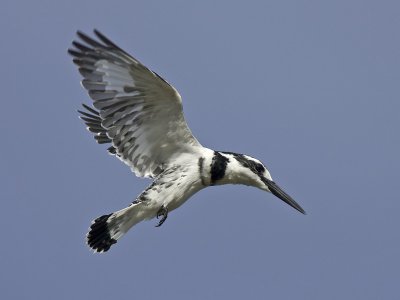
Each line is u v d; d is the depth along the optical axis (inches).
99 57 538.0
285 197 608.7
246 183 604.1
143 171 586.6
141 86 546.6
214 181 591.2
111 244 576.7
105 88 546.9
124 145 576.4
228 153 597.9
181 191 578.9
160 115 565.0
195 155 583.5
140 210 574.2
